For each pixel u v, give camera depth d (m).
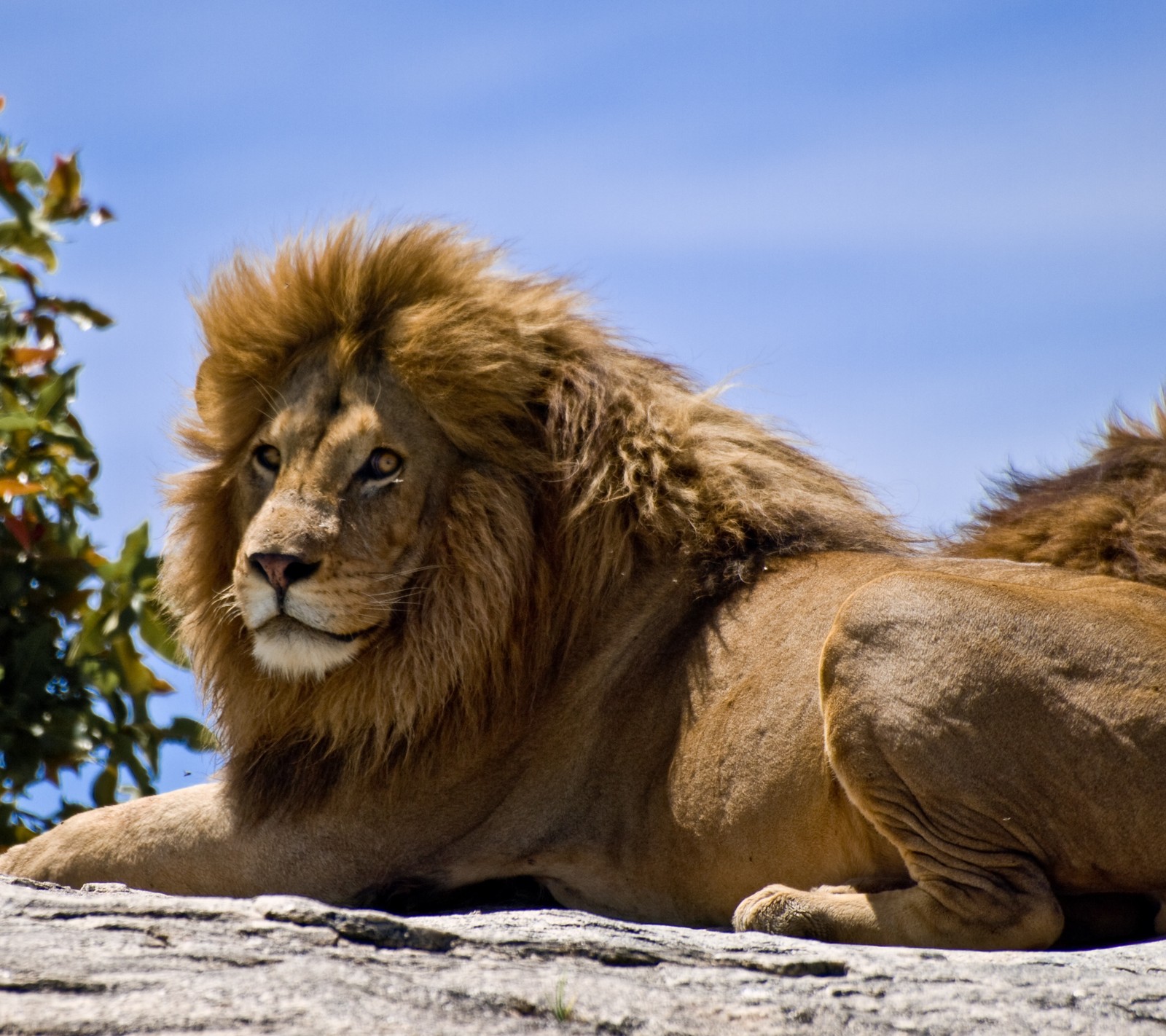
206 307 11.40
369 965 6.61
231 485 11.02
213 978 6.20
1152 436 10.60
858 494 11.36
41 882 8.00
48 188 15.37
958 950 8.31
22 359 14.85
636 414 10.73
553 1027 6.16
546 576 10.43
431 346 10.47
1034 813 8.57
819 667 9.05
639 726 10.06
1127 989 7.12
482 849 10.15
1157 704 8.41
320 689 10.24
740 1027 6.41
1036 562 10.23
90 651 13.96
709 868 9.57
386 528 10.27
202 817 10.34
